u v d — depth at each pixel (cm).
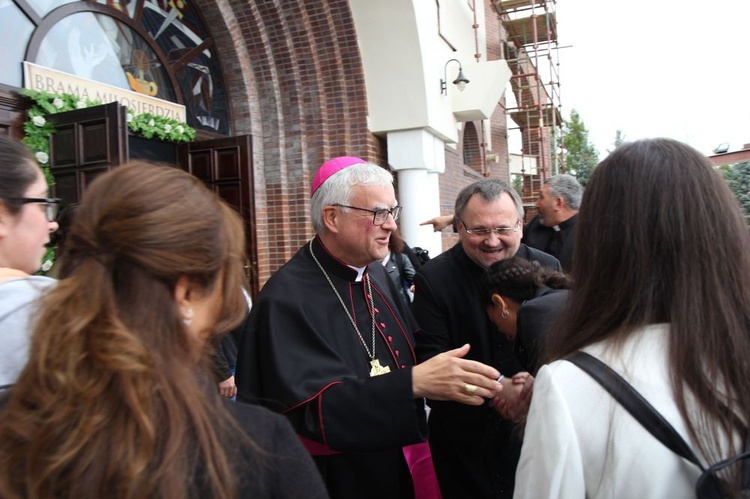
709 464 82
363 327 185
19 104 351
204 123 542
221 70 562
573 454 87
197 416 66
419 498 177
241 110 568
